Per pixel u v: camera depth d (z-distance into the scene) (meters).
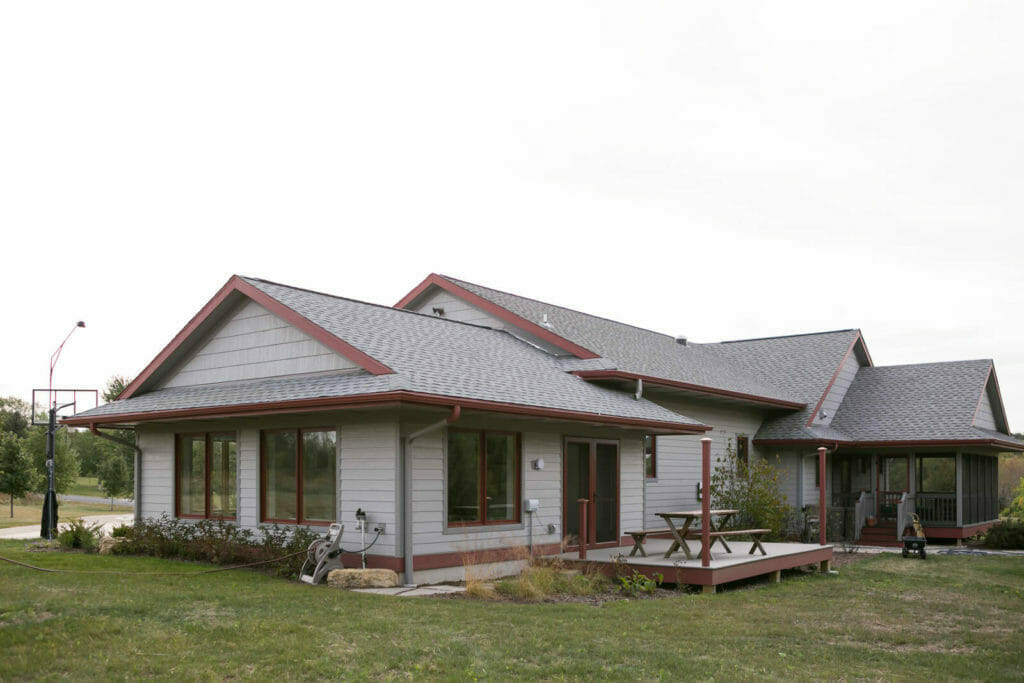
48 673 7.05
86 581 11.40
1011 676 8.32
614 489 17.69
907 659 9.01
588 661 8.08
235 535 14.61
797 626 10.66
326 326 14.22
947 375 29.75
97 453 59.78
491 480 14.37
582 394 16.62
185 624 8.73
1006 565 19.00
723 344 33.38
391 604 10.37
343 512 13.30
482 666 7.69
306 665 7.46
